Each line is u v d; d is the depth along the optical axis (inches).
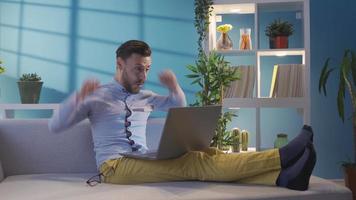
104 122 77.5
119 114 78.4
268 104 115.8
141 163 70.0
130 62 79.7
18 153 81.7
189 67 115.1
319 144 130.0
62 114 73.2
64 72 134.1
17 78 133.8
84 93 74.8
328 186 62.9
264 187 63.1
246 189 61.7
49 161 82.7
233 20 133.0
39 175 78.8
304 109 115.3
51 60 134.1
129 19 134.2
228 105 117.1
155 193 59.4
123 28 134.3
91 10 134.5
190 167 68.6
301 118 131.3
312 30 130.7
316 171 130.2
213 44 127.2
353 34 130.3
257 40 118.0
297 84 118.5
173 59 133.3
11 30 134.0
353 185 106.8
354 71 110.2
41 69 133.9
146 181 69.7
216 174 66.4
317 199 60.3
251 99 116.4
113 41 134.3
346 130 129.3
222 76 109.8
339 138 129.5
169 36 133.8
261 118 132.6
